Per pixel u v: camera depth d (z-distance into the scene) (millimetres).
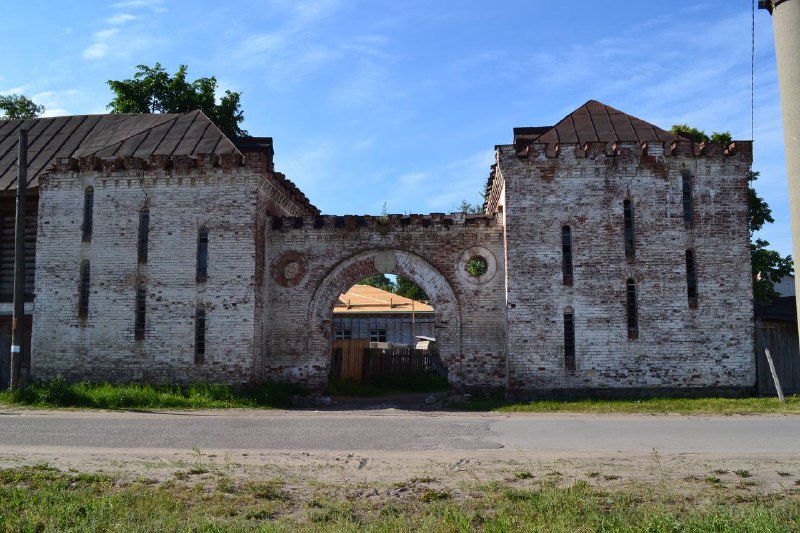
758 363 24172
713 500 9586
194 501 9625
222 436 15422
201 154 24328
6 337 26094
